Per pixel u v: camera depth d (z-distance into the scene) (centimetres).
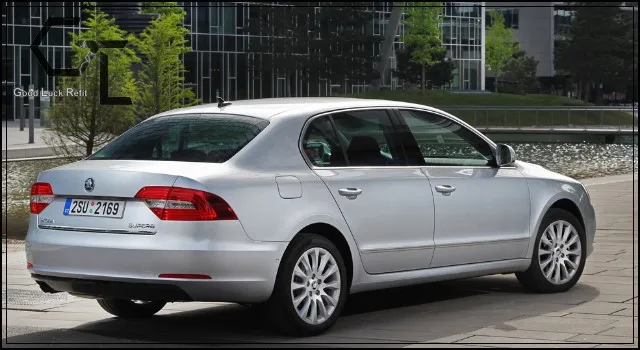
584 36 12900
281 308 843
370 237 910
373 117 952
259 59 9081
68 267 844
